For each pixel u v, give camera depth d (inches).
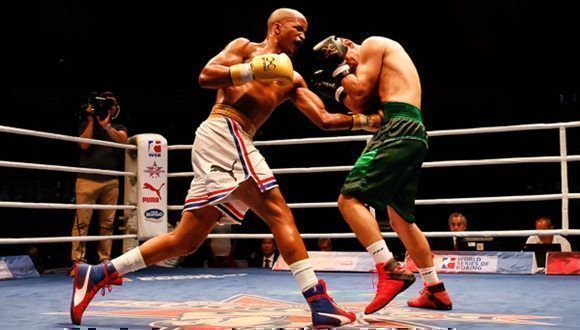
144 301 132.3
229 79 97.1
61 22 393.4
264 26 400.2
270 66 96.3
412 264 193.5
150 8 398.6
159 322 101.8
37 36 392.2
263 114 105.5
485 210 393.1
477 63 401.7
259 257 287.9
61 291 153.4
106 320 105.0
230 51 103.0
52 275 205.6
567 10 376.5
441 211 400.8
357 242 364.8
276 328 93.4
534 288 149.9
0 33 384.8
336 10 405.4
